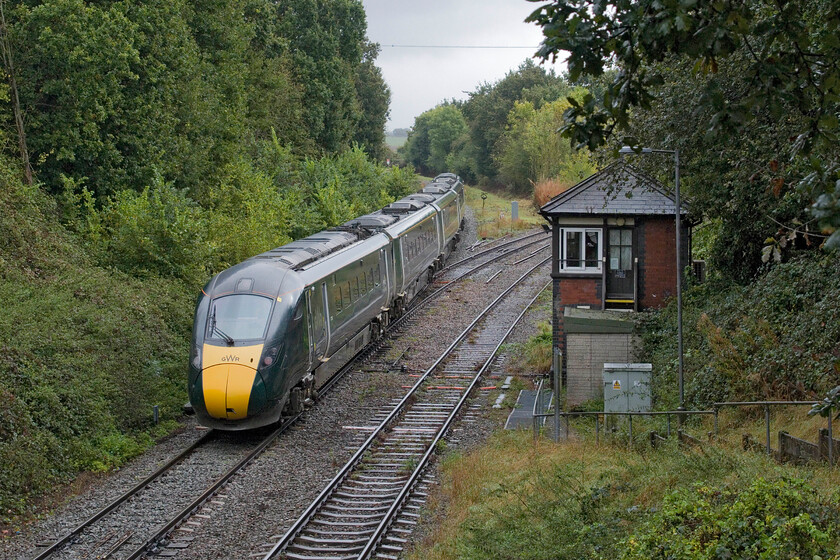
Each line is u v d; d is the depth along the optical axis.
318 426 35.75
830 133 13.52
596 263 44.84
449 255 88.44
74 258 42.91
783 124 28.14
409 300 61.81
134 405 34.72
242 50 76.25
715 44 10.95
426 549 22.81
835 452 23.28
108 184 49.50
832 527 14.80
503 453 31.55
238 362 32.59
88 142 47.66
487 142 184.38
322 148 109.69
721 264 46.44
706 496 18.00
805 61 12.52
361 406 38.88
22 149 45.81
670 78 35.12
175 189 51.06
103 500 26.98
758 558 14.53
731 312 40.09
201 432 35.03
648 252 44.53
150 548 23.31
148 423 35.41
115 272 43.34
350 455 31.77
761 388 33.12
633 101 11.75
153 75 51.59
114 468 30.33
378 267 50.00
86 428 31.69
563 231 44.88
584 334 41.66
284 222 65.38
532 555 19.61
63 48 46.53
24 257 39.97
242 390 32.16
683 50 11.05
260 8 92.44
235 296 34.41
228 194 62.41
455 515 25.31
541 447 31.89
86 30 47.34
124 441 31.97
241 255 53.06
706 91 11.57
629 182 43.97
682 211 43.22
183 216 46.00
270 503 26.94
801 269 36.94
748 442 27.67
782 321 36.06
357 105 129.12
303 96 105.06
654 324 42.34
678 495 18.08
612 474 25.25
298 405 35.81
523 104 165.25
